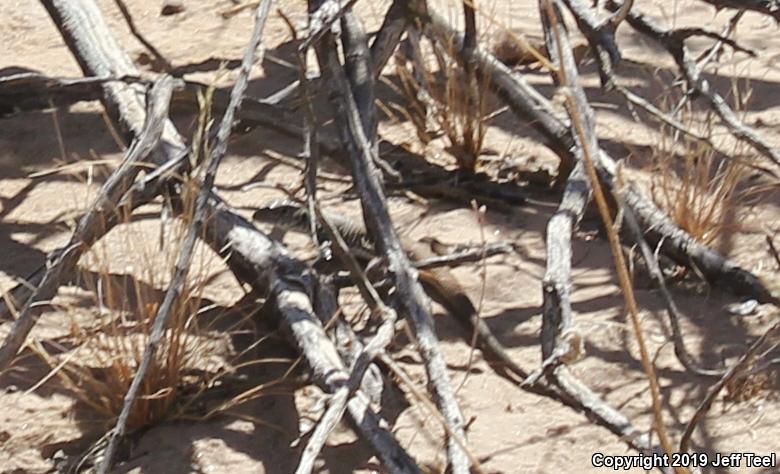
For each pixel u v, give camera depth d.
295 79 7.17
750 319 5.23
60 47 7.66
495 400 4.86
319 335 4.48
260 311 5.07
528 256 5.68
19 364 5.01
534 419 4.76
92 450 4.63
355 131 4.61
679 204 5.64
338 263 5.24
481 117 6.19
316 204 4.51
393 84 7.09
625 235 5.59
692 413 4.77
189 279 4.95
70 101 5.96
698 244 5.40
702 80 5.21
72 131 6.82
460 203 6.12
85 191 6.24
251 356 5.01
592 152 4.68
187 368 4.93
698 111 6.76
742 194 5.90
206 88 5.60
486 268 5.60
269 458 4.60
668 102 6.84
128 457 4.63
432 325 4.28
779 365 4.95
